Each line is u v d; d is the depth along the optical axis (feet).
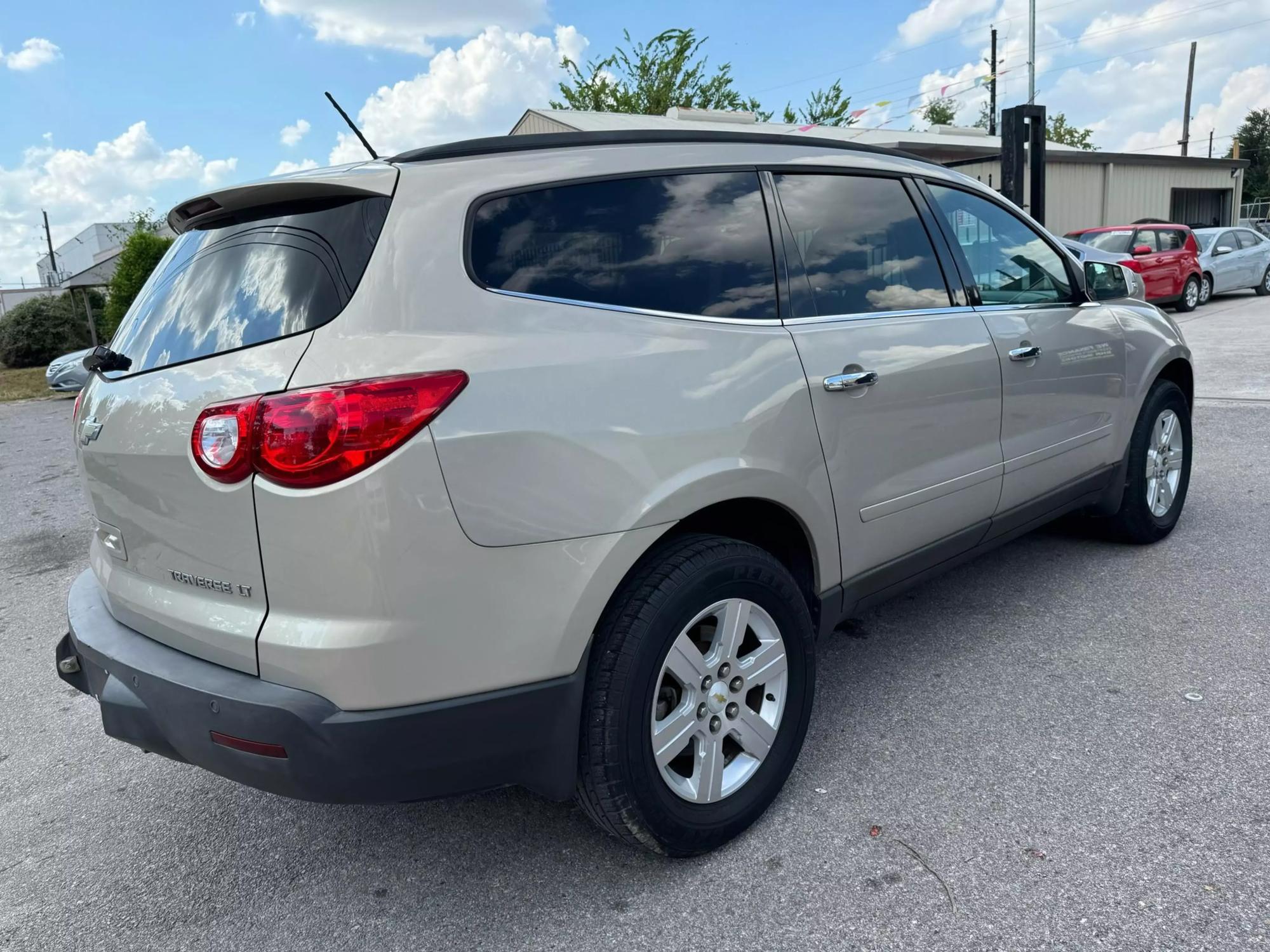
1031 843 7.32
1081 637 11.09
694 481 7.02
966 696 9.86
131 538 7.14
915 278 9.77
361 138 8.05
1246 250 58.23
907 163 10.22
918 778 8.39
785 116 94.63
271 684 6.10
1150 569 13.15
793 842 7.63
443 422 5.92
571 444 6.42
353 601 5.84
